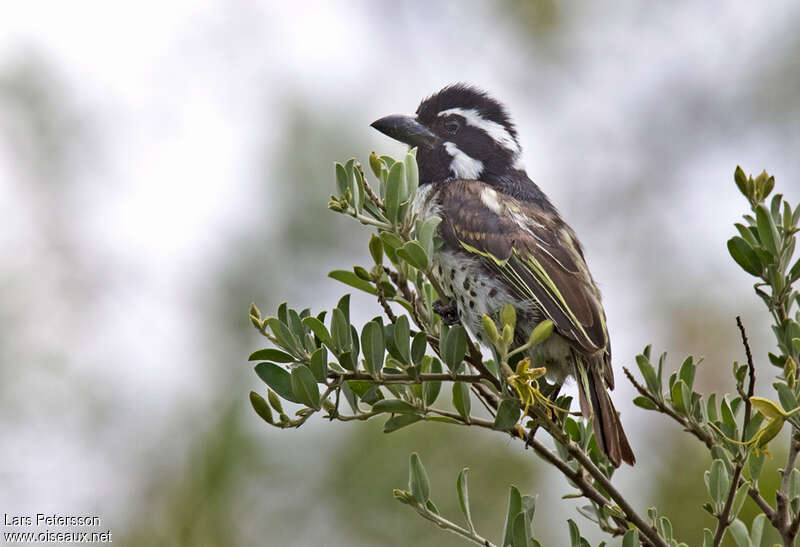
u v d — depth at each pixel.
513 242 10.62
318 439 11.62
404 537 11.41
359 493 11.48
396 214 8.46
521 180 11.98
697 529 12.00
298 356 7.87
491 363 9.47
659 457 12.41
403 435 11.60
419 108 12.31
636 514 8.13
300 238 12.59
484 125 12.05
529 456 11.66
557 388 10.38
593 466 8.20
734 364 8.43
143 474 11.94
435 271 11.04
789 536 8.09
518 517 7.63
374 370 7.82
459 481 8.20
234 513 11.56
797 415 7.61
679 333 13.97
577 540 7.94
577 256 10.84
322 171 12.76
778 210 8.60
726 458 8.38
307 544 11.46
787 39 17.64
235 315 12.45
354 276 8.75
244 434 11.71
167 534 11.62
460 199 11.08
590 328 9.95
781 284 8.48
